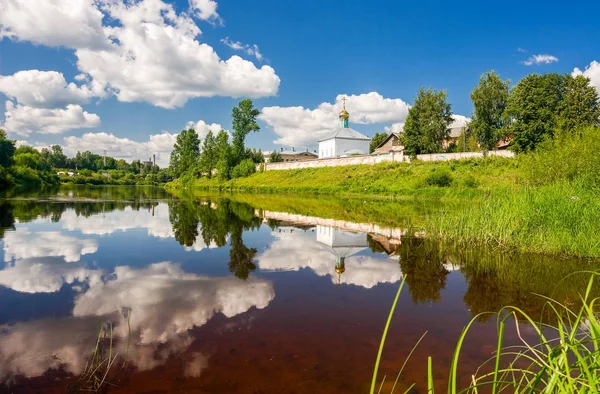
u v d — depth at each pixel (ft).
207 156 210.79
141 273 19.94
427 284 18.85
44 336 11.97
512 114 107.76
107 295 16.21
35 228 35.06
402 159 116.47
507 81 124.67
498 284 18.95
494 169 94.27
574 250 24.84
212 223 41.34
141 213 51.31
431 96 130.82
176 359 10.64
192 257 24.03
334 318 13.97
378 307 15.30
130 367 10.16
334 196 97.71
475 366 10.57
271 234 34.01
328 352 11.25
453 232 30.81
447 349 11.62
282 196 100.48
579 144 48.98
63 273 19.66
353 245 29.01
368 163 126.62
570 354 11.18
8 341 11.59
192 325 13.10
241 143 187.52
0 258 22.82
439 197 82.02
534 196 30.63
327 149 173.99
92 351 11.03
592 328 5.74
